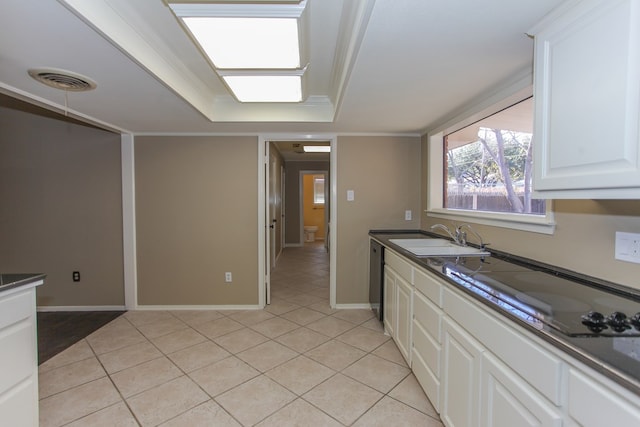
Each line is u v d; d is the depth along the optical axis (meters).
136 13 1.57
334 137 3.47
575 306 1.12
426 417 1.78
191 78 2.37
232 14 1.32
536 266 1.73
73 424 1.73
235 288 3.54
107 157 3.45
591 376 0.79
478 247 2.28
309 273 5.26
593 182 1.03
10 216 3.48
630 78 0.91
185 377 2.19
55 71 1.78
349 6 1.51
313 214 9.70
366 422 1.74
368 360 2.40
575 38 1.09
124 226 3.46
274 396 1.97
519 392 1.03
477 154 2.59
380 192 3.52
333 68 2.25
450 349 1.55
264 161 3.54
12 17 1.26
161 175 3.46
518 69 1.75
